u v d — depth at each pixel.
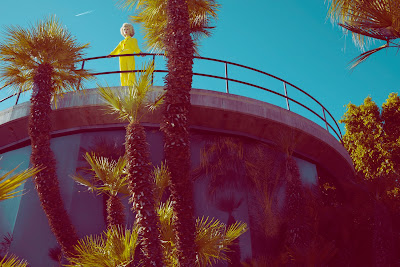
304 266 6.43
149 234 4.75
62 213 5.76
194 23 8.64
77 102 7.74
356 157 17.39
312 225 7.09
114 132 8.03
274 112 8.41
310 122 9.09
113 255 4.46
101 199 7.18
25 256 6.89
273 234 7.04
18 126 8.26
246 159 8.06
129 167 5.11
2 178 1.29
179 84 5.52
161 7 7.86
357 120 18.31
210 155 7.95
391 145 16.59
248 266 6.49
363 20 3.89
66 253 5.64
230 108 7.96
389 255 7.53
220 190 7.54
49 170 5.84
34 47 6.60
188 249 4.84
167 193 7.07
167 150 5.26
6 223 7.39
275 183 7.66
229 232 5.68
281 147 8.12
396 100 17.84
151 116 7.86
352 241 7.61
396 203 8.31
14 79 6.79
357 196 8.41
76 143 7.93
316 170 9.70
